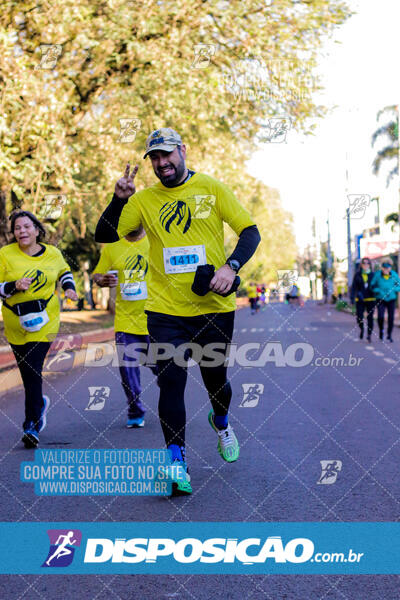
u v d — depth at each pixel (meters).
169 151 3.90
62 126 14.12
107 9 14.27
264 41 14.17
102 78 14.57
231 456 4.48
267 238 20.44
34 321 5.30
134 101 15.00
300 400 7.44
